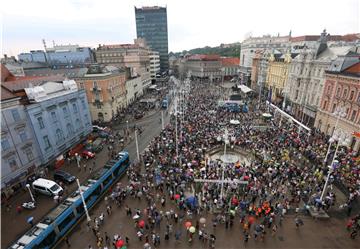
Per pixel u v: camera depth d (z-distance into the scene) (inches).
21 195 1220.5
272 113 2449.6
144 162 1469.0
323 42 2132.1
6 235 951.6
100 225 973.8
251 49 4891.7
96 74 2345.0
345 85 1638.8
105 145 1822.1
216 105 2659.9
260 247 852.0
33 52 4266.7
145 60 4355.3
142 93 3924.7
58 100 1569.9
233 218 983.6
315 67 2101.4
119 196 1111.6
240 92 3619.6
